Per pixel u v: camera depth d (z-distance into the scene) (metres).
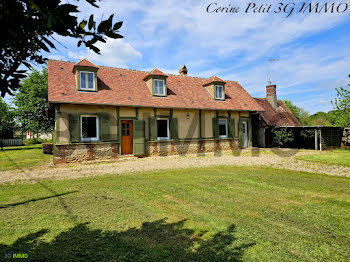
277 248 3.36
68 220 4.39
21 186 7.07
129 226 4.12
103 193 6.20
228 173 8.98
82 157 12.12
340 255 3.18
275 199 5.68
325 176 8.34
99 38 1.70
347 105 18.84
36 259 3.07
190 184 7.21
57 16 1.37
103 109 12.77
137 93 14.41
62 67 13.91
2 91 1.83
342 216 4.58
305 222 4.30
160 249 3.32
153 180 7.82
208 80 18.34
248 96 19.95
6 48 1.79
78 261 3.02
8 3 1.38
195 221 4.34
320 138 17.12
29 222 4.30
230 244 3.47
